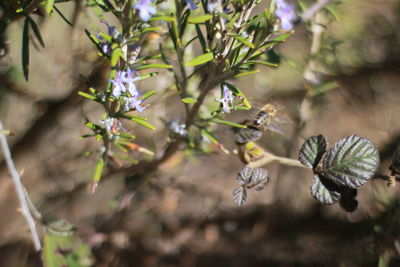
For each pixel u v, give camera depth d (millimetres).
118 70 403
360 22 562
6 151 436
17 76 511
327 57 539
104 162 437
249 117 433
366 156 401
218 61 411
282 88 560
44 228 456
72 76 529
